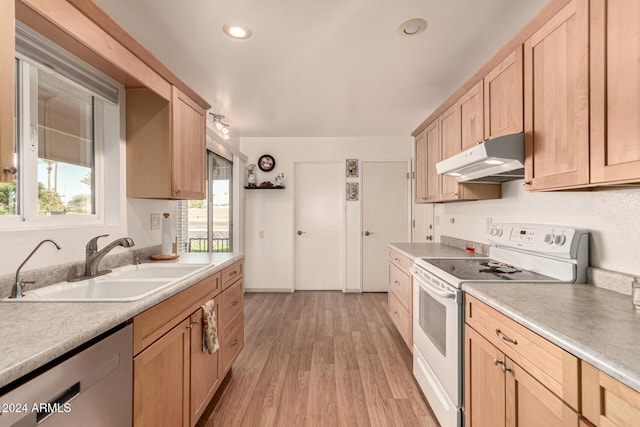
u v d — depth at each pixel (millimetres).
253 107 3139
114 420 954
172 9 1576
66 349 770
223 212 4086
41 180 1448
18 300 1096
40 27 1153
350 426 1676
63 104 1575
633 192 1238
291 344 2705
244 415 1765
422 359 1982
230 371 2248
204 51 2010
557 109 1235
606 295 1230
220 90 2686
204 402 1646
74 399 802
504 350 1114
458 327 1454
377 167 4457
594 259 1417
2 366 634
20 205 1337
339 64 2201
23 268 1251
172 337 1310
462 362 1450
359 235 4438
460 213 2893
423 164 3082
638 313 1015
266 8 1576
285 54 2055
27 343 752
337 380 2129
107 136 1834
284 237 4469
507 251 1928
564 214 1610
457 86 2600
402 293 2602
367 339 2812
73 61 1431
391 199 4457
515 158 1460
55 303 1082
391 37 1854
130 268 1808
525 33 1414
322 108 3174
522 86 1463
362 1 1527
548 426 896
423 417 1752
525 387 998
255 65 2213
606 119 1004
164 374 1251
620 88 956
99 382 890
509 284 1415
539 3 1540
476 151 1554
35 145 1391
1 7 841
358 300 4043
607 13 998
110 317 944
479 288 1342
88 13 1247
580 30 1103
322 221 4531
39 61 1257
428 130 2920
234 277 2203
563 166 1206
